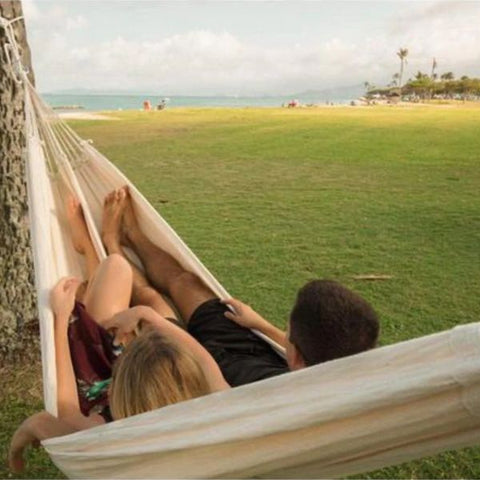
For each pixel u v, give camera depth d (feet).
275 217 27.71
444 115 101.60
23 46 12.96
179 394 6.24
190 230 25.48
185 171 40.93
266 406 5.16
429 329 16.01
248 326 9.57
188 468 5.50
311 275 19.98
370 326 6.75
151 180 37.58
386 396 4.67
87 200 11.86
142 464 5.65
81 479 6.04
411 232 25.16
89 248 10.80
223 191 33.86
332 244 23.45
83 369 8.04
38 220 9.39
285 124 78.43
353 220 27.12
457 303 17.74
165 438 5.48
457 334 4.75
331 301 6.75
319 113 106.63
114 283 9.59
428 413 4.73
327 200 31.32
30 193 9.84
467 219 27.30
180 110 119.14
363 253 22.33
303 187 34.94
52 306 7.98
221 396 5.50
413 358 4.90
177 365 6.32
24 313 13.57
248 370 8.70
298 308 6.85
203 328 9.71
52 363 7.27
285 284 19.13
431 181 36.94
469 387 4.55
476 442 4.95
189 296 10.50
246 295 18.21
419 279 19.66
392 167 42.52
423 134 65.92
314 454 5.22
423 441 5.00
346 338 6.60
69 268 10.63
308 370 5.21
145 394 6.19
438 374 4.53
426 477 10.49
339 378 5.09
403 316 16.80
